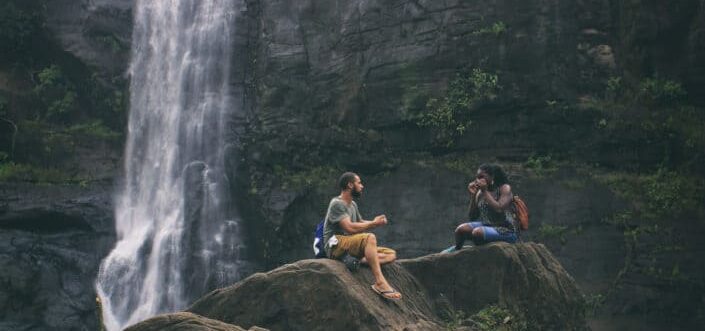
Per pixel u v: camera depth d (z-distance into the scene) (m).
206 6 25.73
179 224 23.94
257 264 23.28
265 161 23.30
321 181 22.44
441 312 10.33
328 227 9.47
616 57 21.86
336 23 23.69
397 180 21.88
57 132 24.95
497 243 10.64
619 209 19.64
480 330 9.97
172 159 24.78
